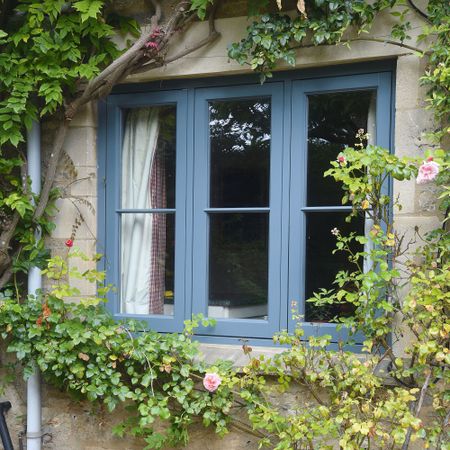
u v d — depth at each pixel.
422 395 2.36
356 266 2.86
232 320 3.00
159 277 3.21
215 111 3.12
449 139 2.57
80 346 2.92
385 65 2.78
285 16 2.79
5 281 3.16
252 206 3.04
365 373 2.45
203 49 2.99
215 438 2.92
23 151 3.18
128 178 3.28
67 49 2.94
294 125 2.92
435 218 2.60
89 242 3.17
